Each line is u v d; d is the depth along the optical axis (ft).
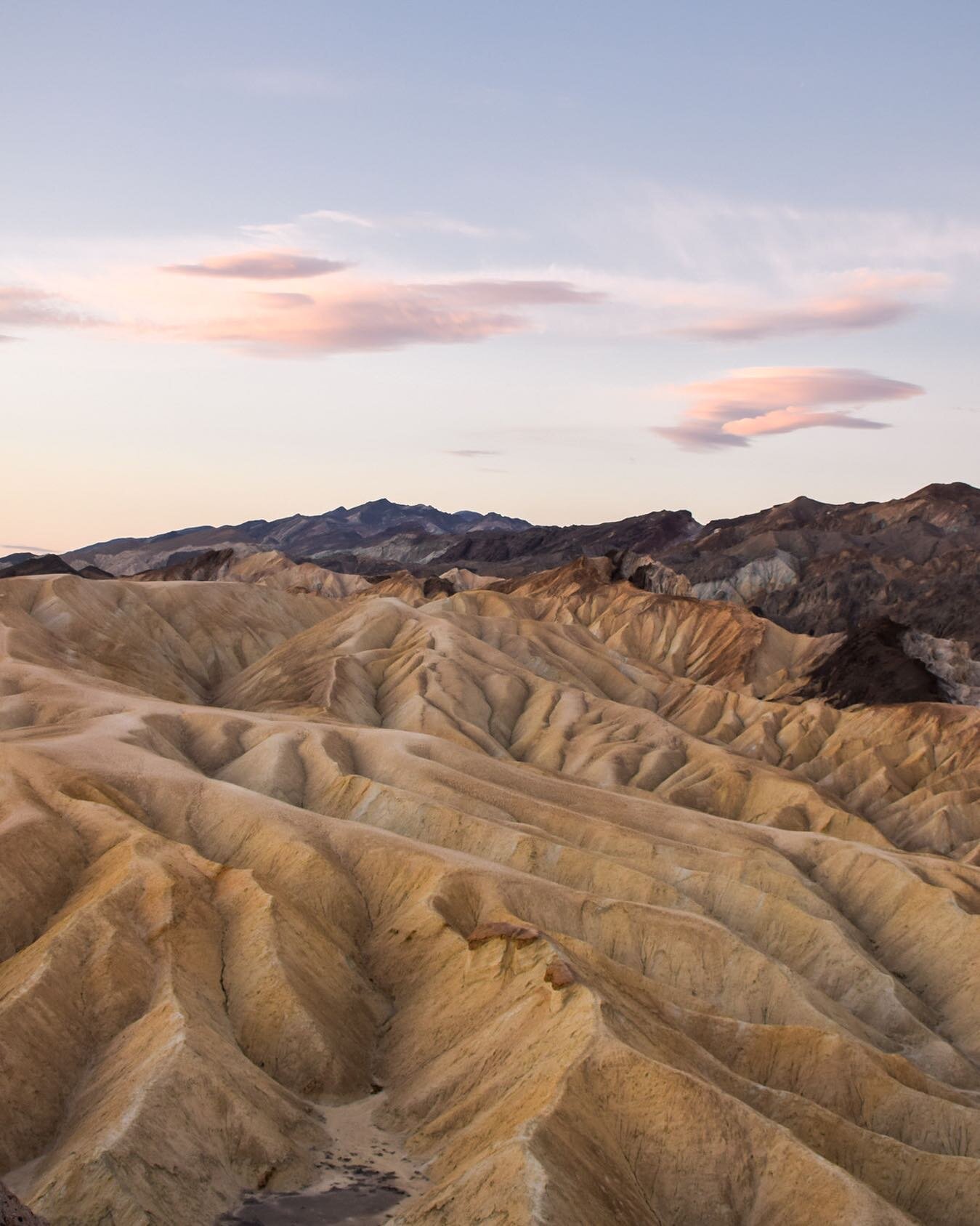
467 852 300.61
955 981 294.05
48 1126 180.45
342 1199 166.40
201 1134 169.68
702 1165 165.68
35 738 336.90
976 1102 224.12
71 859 257.14
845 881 342.64
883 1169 190.39
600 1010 185.06
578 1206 147.64
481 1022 209.67
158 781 303.68
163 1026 190.08
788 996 244.83
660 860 310.86
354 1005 225.15
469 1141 171.12
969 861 434.30
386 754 365.61
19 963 214.28
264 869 267.39
